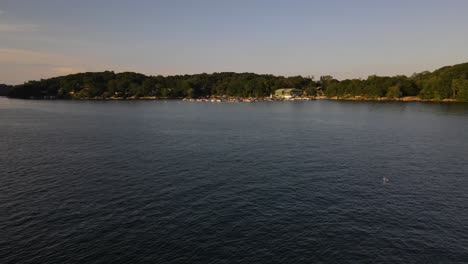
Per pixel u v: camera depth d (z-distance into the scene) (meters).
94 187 50.31
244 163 65.19
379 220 38.94
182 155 72.50
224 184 51.69
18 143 87.44
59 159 68.56
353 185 51.50
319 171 59.34
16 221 38.53
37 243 33.59
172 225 37.38
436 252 32.19
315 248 32.72
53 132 108.75
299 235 35.19
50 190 49.00
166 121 146.38
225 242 33.69
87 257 31.11
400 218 39.53
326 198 45.78
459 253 32.06
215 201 44.50
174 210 41.50
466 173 58.44
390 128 116.81
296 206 42.88
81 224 37.72
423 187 50.81
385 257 31.28
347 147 81.88
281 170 59.97
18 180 53.91
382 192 48.41
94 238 34.53
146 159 68.62
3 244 33.38
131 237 34.69
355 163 65.31
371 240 34.28
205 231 35.97
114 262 30.33
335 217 39.62
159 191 48.47
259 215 40.03
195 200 44.88
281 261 30.53
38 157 70.50
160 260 30.61
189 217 39.44
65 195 46.91
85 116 171.62
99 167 62.00
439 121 135.00
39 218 39.31
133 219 38.94
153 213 40.62
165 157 70.44
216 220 38.66
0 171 59.22
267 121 145.25
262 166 62.84
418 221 38.75
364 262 30.47
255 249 32.47
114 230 36.22
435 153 74.69
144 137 98.31
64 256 31.28
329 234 35.47
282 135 102.12
